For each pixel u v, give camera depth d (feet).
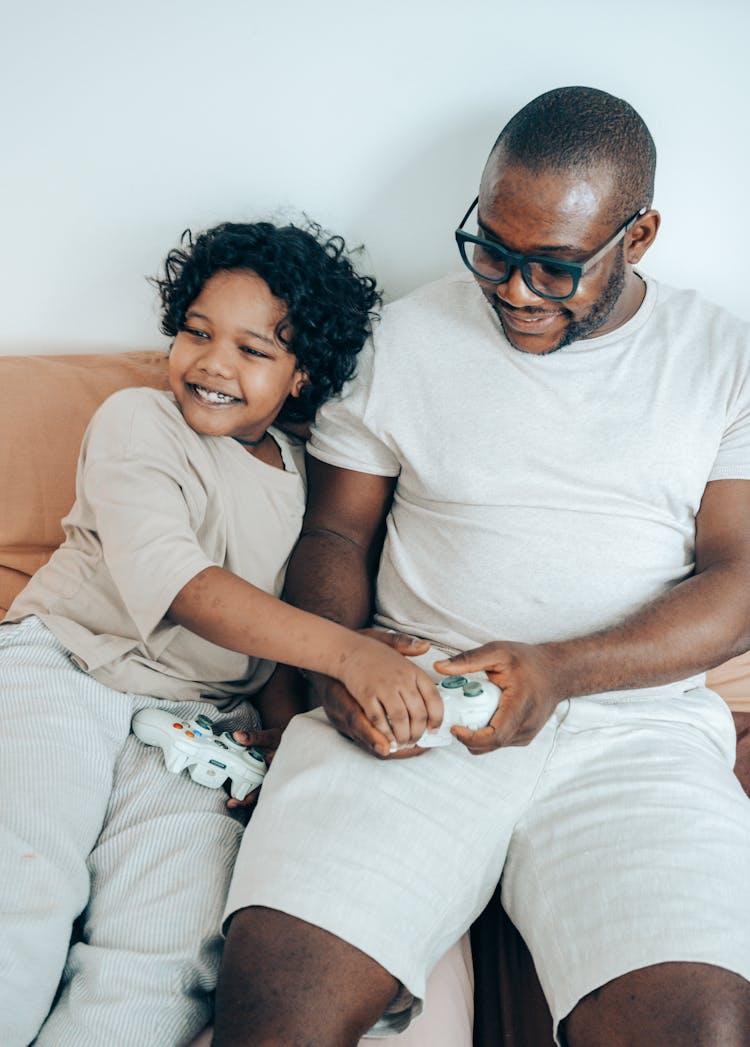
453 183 4.45
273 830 3.04
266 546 3.93
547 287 3.40
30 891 2.88
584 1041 2.79
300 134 4.42
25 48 4.31
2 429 4.21
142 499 3.49
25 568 4.13
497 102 4.30
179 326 3.79
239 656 3.79
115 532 3.46
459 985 3.18
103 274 4.69
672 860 2.98
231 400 3.76
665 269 4.52
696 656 3.42
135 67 4.33
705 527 3.63
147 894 3.07
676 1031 2.64
